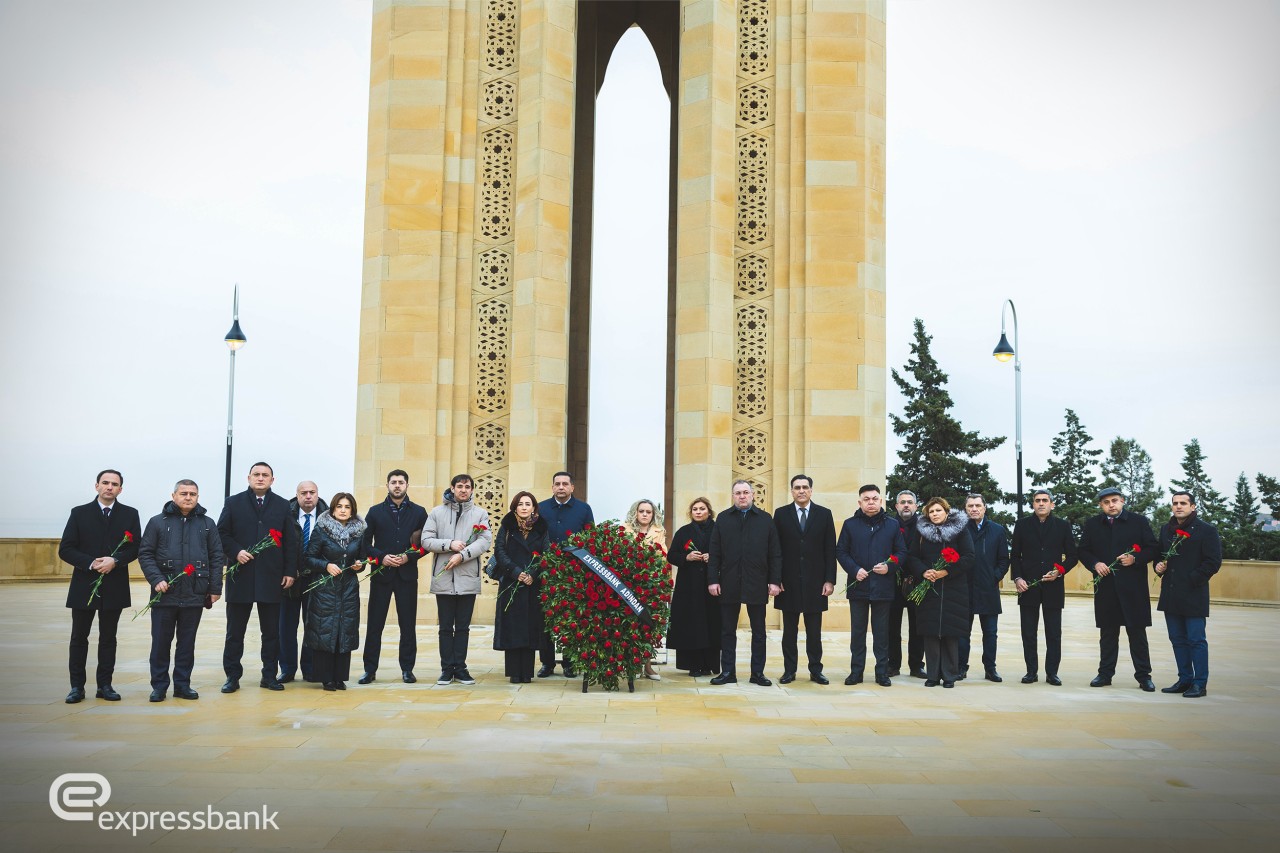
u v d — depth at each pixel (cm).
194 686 1038
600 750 744
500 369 1742
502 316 1745
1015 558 1162
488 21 1791
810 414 1689
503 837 537
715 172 1719
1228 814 599
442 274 1733
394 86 1758
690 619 1148
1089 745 784
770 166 1761
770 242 1747
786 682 1109
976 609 1160
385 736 786
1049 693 1057
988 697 1023
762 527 1094
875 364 1722
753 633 1091
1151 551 1095
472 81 1772
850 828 561
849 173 1734
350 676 1124
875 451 1708
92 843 524
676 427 1712
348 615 1026
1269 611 2508
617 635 1016
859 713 914
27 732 791
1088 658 1418
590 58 2400
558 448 1689
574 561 1036
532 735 796
